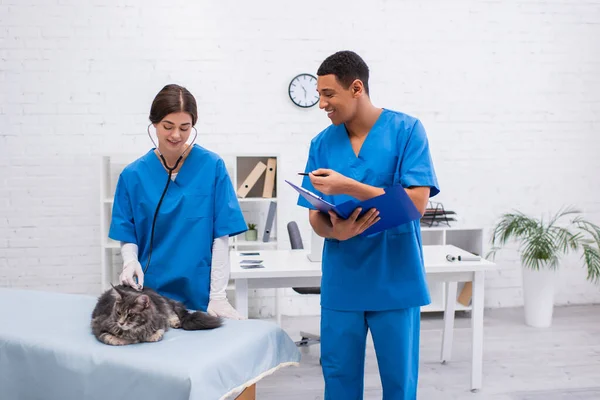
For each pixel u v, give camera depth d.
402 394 2.10
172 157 2.20
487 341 4.04
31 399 1.88
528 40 4.82
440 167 4.83
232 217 2.24
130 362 1.73
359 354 2.14
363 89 1.96
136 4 4.49
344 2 4.64
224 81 4.59
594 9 4.85
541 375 3.41
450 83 4.78
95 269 4.61
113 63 4.50
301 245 3.92
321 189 1.82
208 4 4.54
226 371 1.78
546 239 4.31
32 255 4.55
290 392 3.21
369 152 2.02
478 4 4.75
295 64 4.63
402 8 4.69
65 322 2.08
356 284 2.05
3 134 4.46
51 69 4.46
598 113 4.92
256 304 4.75
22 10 4.41
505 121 4.85
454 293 3.59
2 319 2.11
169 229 2.23
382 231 2.02
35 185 4.51
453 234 4.88
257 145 4.66
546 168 4.91
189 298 2.24
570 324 4.43
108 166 4.51
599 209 4.98
